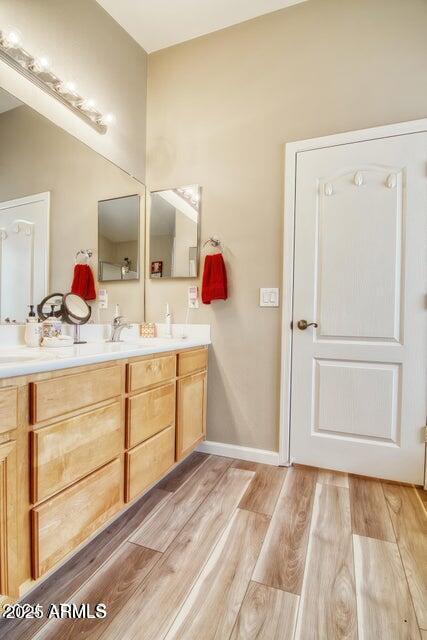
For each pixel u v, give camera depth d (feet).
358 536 4.37
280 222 6.53
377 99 5.83
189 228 7.28
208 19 6.72
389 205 5.74
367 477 5.97
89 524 3.86
